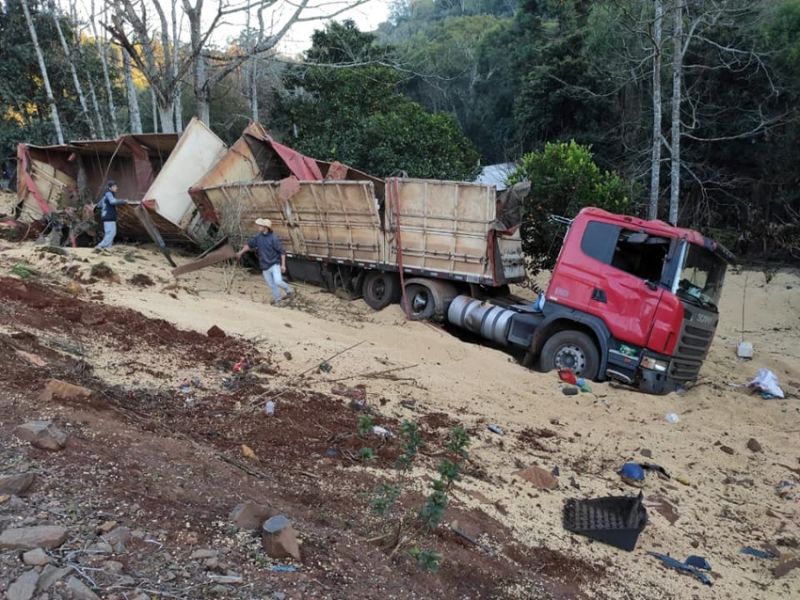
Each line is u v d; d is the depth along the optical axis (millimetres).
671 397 8586
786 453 7188
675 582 4500
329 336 9250
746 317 15180
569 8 28922
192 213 13656
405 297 11148
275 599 2730
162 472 3752
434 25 50438
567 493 5559
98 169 16453
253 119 20938
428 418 6605
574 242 9195
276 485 4148
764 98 20984
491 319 10156
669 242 8531
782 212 22047
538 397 8047
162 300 9586
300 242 12469
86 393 4707
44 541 2691
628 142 22562
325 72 22625
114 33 14828
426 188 10570
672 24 17266
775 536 5484
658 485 6102
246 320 9297
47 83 23328
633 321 8625
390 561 3506
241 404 5797
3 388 4391
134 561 2758
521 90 29406
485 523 4520
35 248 11453
